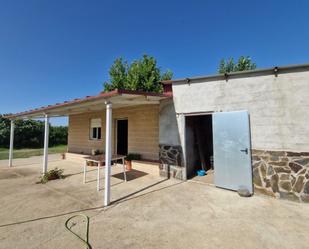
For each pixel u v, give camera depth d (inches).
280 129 173.9
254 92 188.2
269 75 180.9
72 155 426.6
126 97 190.4
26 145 778.2
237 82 198.8
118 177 257.1
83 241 106.4
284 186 170.1
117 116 352.2
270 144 178.2
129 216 139.6
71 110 289.1
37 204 164.2
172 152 249.4
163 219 134.1
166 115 256.5
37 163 392.5
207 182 227.6
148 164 281.6
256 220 130.8
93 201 170.1
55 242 106.0
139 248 100.3
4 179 257.4
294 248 99.0
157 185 218.1
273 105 177.9
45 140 273.7
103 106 233.6
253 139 187.2
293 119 168.6
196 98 227.6
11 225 127.1
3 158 479.2
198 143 283.4
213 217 136.3
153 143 297.9
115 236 112.4
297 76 168.1
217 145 208.5
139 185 218.7
